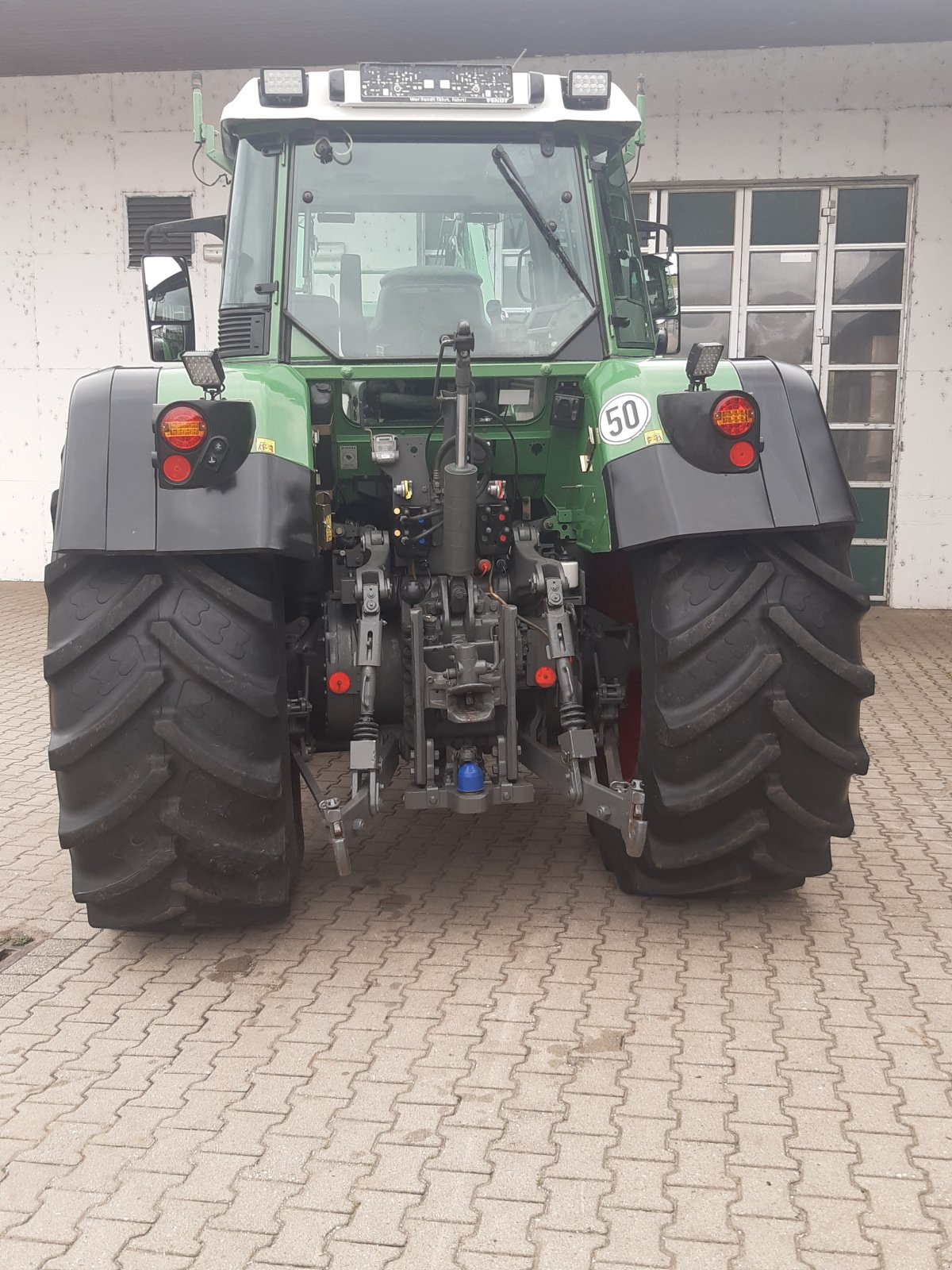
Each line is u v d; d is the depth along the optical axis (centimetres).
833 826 322
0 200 962
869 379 907
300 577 337
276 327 348
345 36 841
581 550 369
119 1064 268
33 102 948
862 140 872
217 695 297
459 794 319
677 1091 253
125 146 947
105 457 295
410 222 352
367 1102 251
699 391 297
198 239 952
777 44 859
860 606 312
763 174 886
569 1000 294
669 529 295
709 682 305
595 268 356
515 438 354
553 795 470
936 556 908
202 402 277
